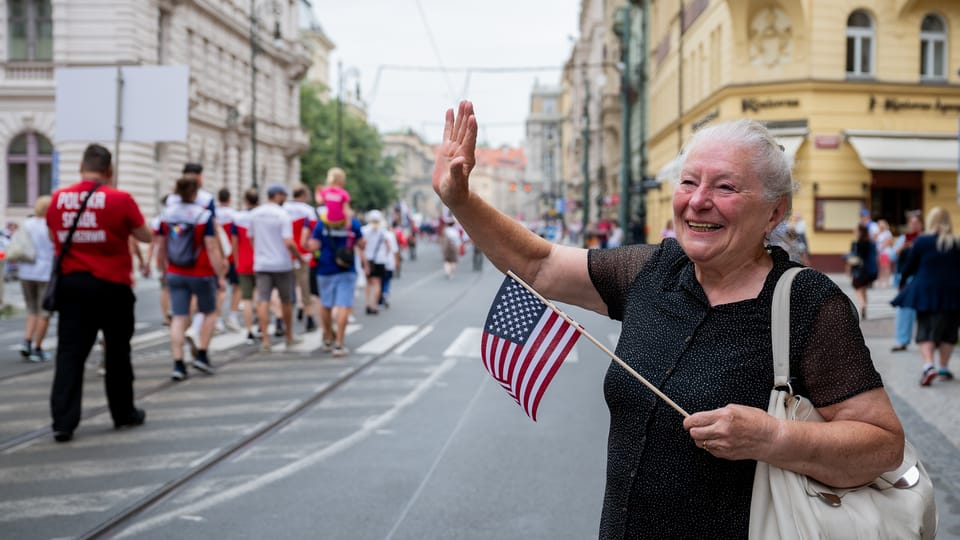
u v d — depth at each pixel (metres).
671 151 40.19
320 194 10.95
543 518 4.83
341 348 10.77
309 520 4.78
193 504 5.04
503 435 6.73
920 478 2.04
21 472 5.61
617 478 2.12
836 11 26.25
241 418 7.21
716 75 30.03
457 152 2.30
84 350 6.49
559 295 2.43
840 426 1.89
